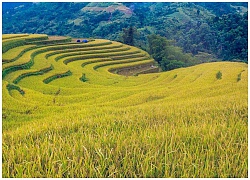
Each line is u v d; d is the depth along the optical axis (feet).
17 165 19.20
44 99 93.86
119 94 101.91
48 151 21.22
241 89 83.35
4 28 496.64
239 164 20.47
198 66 181.47
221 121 32.48
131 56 254.27
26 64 158.51
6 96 82.58
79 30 443.32
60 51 229.04
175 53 269.44
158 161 20.02
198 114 39.27
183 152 22.08
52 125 35.29
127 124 32.78
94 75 169.99
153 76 177.68
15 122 60.03
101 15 472.03
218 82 112.57
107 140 23.99
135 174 18.40
